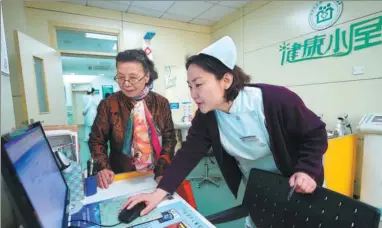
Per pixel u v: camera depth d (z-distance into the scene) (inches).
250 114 29.8
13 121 26.5
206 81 25.9
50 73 83.7
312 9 93.3
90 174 37.8
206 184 104.3
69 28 115.5
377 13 73.9
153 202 28.1
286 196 27.4
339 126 80.2
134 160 41.6
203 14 138.0
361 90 79.5
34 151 18.2
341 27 83.8
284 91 28.9
